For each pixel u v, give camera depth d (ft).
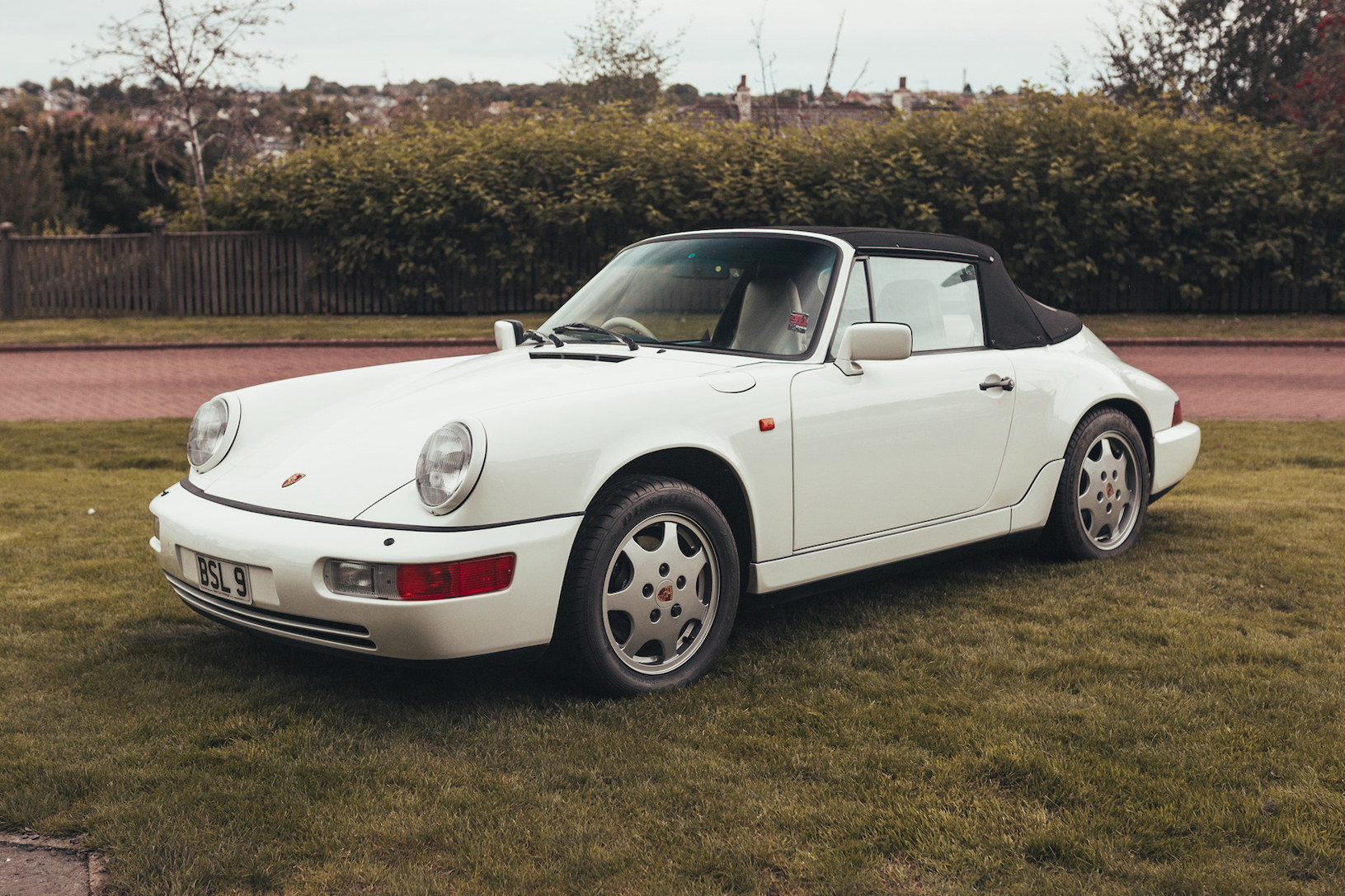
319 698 10.32
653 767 8.78
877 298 12.69
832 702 10.14
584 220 53.42
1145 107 62.90
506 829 7.79
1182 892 7.03
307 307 57.21
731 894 7.04
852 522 11.98
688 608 10.65
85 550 16.12
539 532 9.39
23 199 107.24
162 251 56.65
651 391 10.40
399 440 10.23
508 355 12.67
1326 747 9.12
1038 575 14.62
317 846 7.56
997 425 13.51
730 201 53.26
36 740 9.30
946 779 8.55
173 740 9.34
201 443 11.39
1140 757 8.92
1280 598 13.39
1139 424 15.99
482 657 9.31
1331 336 46.55
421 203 55.16
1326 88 56.85
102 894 7.05
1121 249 54.19
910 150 53.26
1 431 28.14
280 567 9.38
